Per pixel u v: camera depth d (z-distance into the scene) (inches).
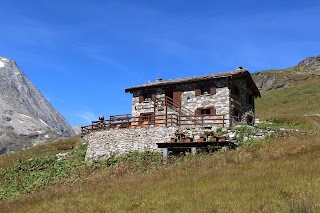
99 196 837.8
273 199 586.2
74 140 2117.4
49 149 1961.1
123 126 1715.1
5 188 1402.6
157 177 965.8
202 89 1676.9
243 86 1782.7
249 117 1823.3
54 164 1633.9
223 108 1600.6
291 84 5118.1
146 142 1513.3
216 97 1626.5
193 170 994.1
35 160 1690.5
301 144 1123.9
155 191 778.2
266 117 2212.1
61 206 780.6
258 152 1109.7
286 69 6510.8
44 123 6151.6
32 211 797.2
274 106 3376.0
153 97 1779.0
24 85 7175.2
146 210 625.3
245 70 1727.4
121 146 1566.2
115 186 934.4
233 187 702.5
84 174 1393.9
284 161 932.6
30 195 1100.5
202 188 744.3
